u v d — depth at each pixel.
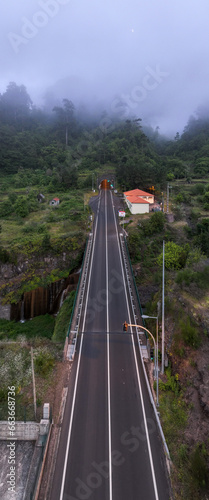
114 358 30.77
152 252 60.44
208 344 29.14
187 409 25.17
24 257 55.03
